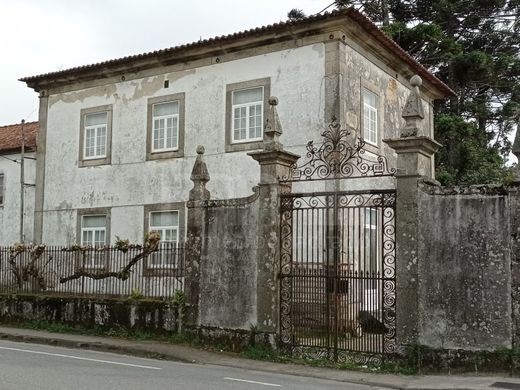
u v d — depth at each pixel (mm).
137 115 19250
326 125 15602
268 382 8836
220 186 17250
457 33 30750
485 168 24141
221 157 17359
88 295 14945
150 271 14344
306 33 16125
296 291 11219
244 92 17188
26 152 21891
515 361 9094
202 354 11469
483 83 29047
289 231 11484
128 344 12523
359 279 10555
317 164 15508
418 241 9984
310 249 14438
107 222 19422
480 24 30375
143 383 8164
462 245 9672
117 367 9820
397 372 9773
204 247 12383
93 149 20203
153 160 18719
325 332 10797
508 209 9422
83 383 7941
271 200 11477
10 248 16828
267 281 11359
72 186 20391
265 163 11656
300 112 16062
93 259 15477
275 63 16656
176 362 11039
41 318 15266
